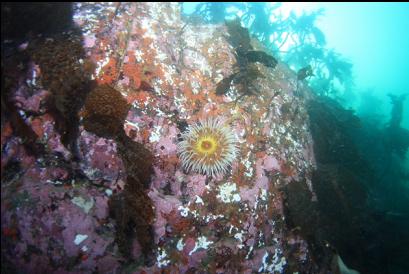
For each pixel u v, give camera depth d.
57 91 0.38
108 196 0.40
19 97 0.37
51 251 0.36
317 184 0.67
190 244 0.47
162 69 0.52
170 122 0.51
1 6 0.35
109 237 0.39
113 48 0.47
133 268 0.42
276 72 0.86
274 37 1.31
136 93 0.48
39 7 0.38
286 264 0.55
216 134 0.53
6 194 0.35
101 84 0.41
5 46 0.38
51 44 0.41
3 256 0.34
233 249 0.50
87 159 0.40
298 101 0.83
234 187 0.53
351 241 0.68
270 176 0.58
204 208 0.49
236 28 0.72
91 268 0.38
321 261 0.60
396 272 0.76
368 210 0.87
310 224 0.57
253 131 0.61
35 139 0.38
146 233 0.41
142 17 0.54
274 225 0.56
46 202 0.36
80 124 0.40
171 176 0.49
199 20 0.79
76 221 0.37
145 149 0.44
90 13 0.48
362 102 2.00
